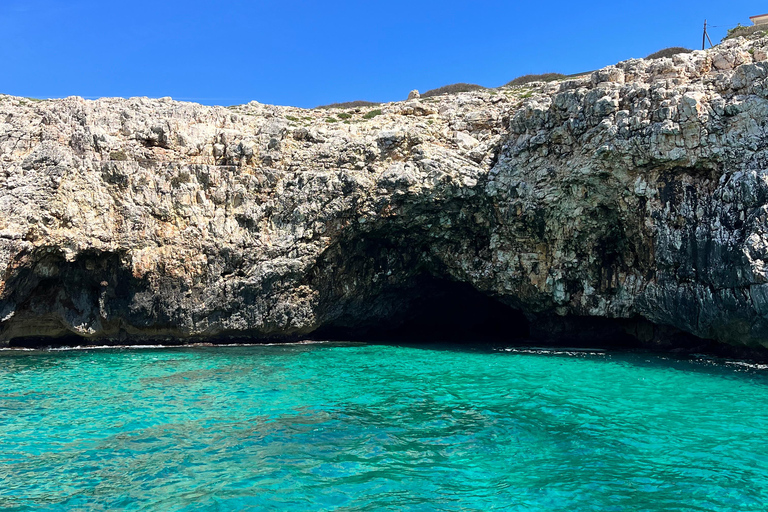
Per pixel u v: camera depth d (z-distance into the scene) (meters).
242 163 27.00
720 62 22.56
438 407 14.41
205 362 21.62
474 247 27.33
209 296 26.20
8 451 11.02
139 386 17.02
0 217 23.53
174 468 10.16
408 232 27.39
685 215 21.22
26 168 24.62
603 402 14.82
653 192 21.91
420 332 34.84
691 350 24.33
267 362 21.69
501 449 11.20
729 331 20.25
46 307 25.83
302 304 27.41
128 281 25.64
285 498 8.95
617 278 24.34
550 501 8.88
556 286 25.41
